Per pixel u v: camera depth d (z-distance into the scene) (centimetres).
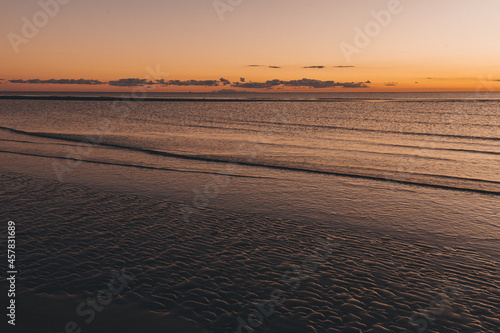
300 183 1620
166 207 1261
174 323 623
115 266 821
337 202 1355
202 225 1102
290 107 9138
